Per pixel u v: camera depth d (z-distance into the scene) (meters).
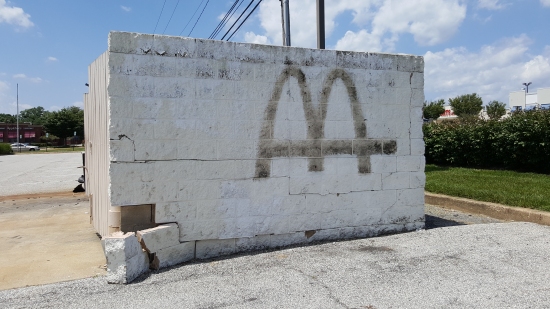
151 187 5.17
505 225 6.88
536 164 12.06
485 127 13.56
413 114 6.64
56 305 3.85
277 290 4.16
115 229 5.07
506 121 13.12
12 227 7.39
